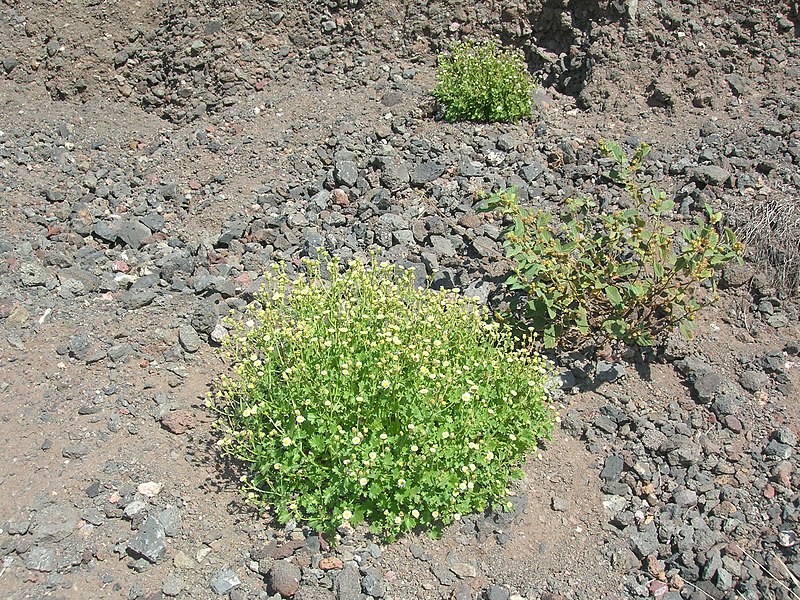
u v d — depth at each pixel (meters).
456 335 0.85
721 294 0.99
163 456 0.82
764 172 1.14
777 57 1.34
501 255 1.05
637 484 0.82
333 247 1.09
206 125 1.34
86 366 0.91
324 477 0.75
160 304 1.00
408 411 0.76
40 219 1.12
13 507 0.76
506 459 0.80
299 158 1.25
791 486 0.79
